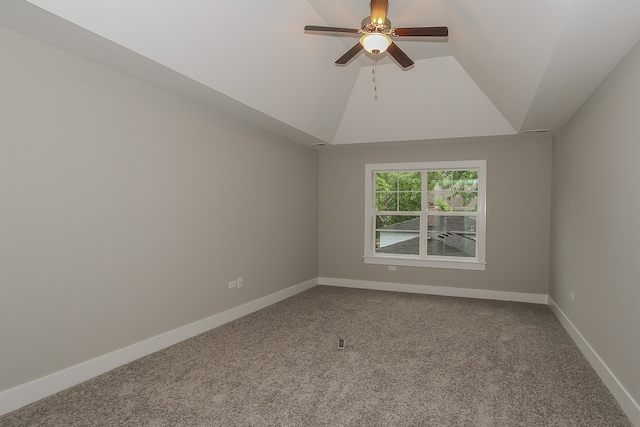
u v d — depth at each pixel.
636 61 2.07
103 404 2.27
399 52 2.91
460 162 5.23
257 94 3.46
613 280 2.46
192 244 3.48
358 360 2.97
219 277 3.84
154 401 2.31
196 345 3.27
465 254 5.35
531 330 3.73
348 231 5.86
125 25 2.15
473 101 4.24
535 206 4.91
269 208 4.69
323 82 3.94
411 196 5.65
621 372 2.30
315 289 5.65
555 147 4.54
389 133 4.94
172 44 2.44
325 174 5.97
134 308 2.92
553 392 2.47
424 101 4.39
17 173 2.17
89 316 2.59
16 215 2.17
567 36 1.97
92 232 2.60
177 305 3.33
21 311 2.21
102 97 2.64
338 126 5.01
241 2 2.45
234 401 2.33
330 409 2.25
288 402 2.32
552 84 2.70
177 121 3.28
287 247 5.12
